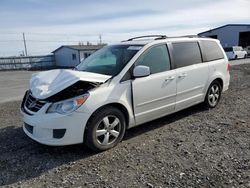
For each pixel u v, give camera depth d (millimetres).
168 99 5176
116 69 4613
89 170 3711
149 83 4762
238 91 8867
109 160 3984
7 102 9406
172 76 5160
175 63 5309
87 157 4113
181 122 5613
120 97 4371
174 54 5336
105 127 4246
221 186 3174
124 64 4605
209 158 3914
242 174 3426
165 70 5105
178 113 6238
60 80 4230
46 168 3812
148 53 4895
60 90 3973
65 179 3500
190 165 3723
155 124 5531
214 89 6473
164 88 5035
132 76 4559
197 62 5844
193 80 5676
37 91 4180
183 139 4691
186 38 5797
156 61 4992
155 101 4930
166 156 4039
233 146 4312
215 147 4301
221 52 6672
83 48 47938
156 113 5035
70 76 4207
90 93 4055
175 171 3572
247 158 3869
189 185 3221
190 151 4180
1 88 15625
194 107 6648
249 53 39625
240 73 14680
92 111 4031
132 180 3395
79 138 4023
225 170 3545
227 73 6770
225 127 5234
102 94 4156
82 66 5324
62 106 3914
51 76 4582
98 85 4184
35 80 4672
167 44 5285
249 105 6879
